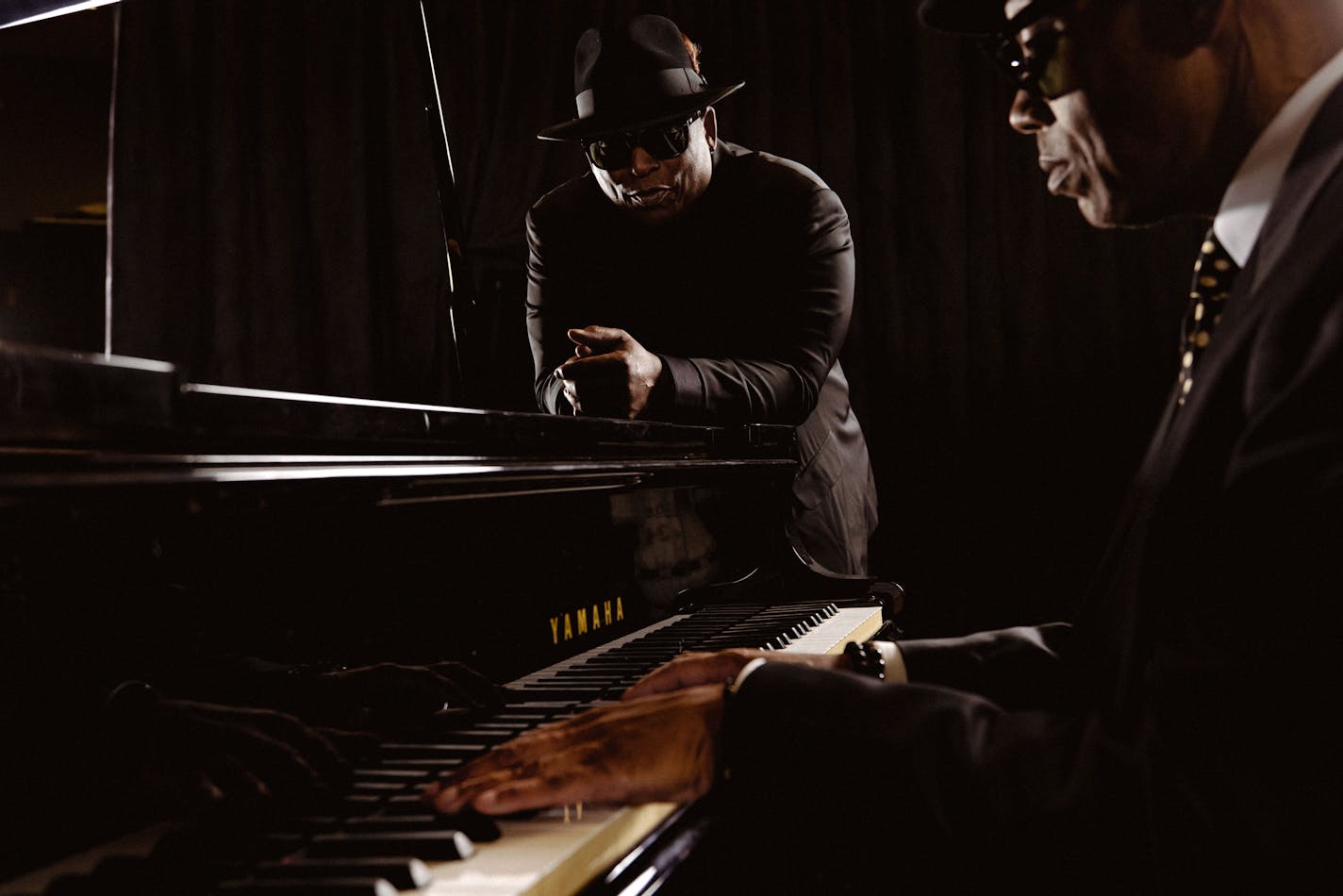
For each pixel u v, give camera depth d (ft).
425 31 6.14
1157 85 2.39
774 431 5.88
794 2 11.51
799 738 2.34
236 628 2.46
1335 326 1.88
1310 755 1.79
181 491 2.07
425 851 2.07
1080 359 11.48
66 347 10.91
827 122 11.46
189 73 10.75
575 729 2.50
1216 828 1.84
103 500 1.92
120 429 1.86
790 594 5.88
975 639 3.51
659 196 7.19
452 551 3.33
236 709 2.42
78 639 2.09
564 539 4.05
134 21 10.57
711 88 7.54
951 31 2.65
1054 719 2.22
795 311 7.50
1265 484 1.90
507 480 3.27
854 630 4.88
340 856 2.07
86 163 11.05
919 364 11.59
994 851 2.12
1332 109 2.22
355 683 2.82
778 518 5.90
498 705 3.29
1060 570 11.51
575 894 2.12
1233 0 2.32
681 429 4.78
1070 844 2.02
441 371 10.94
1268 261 2.20
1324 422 1.85
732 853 2.82
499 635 3.54
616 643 4.36
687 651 4.20
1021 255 11.48
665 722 2.46
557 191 8.05
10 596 1.97
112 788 2.13
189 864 1.94
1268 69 2.36
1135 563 2.34
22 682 1.97
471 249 10.98
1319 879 1.74
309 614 2.69
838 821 2.32
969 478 11.56
